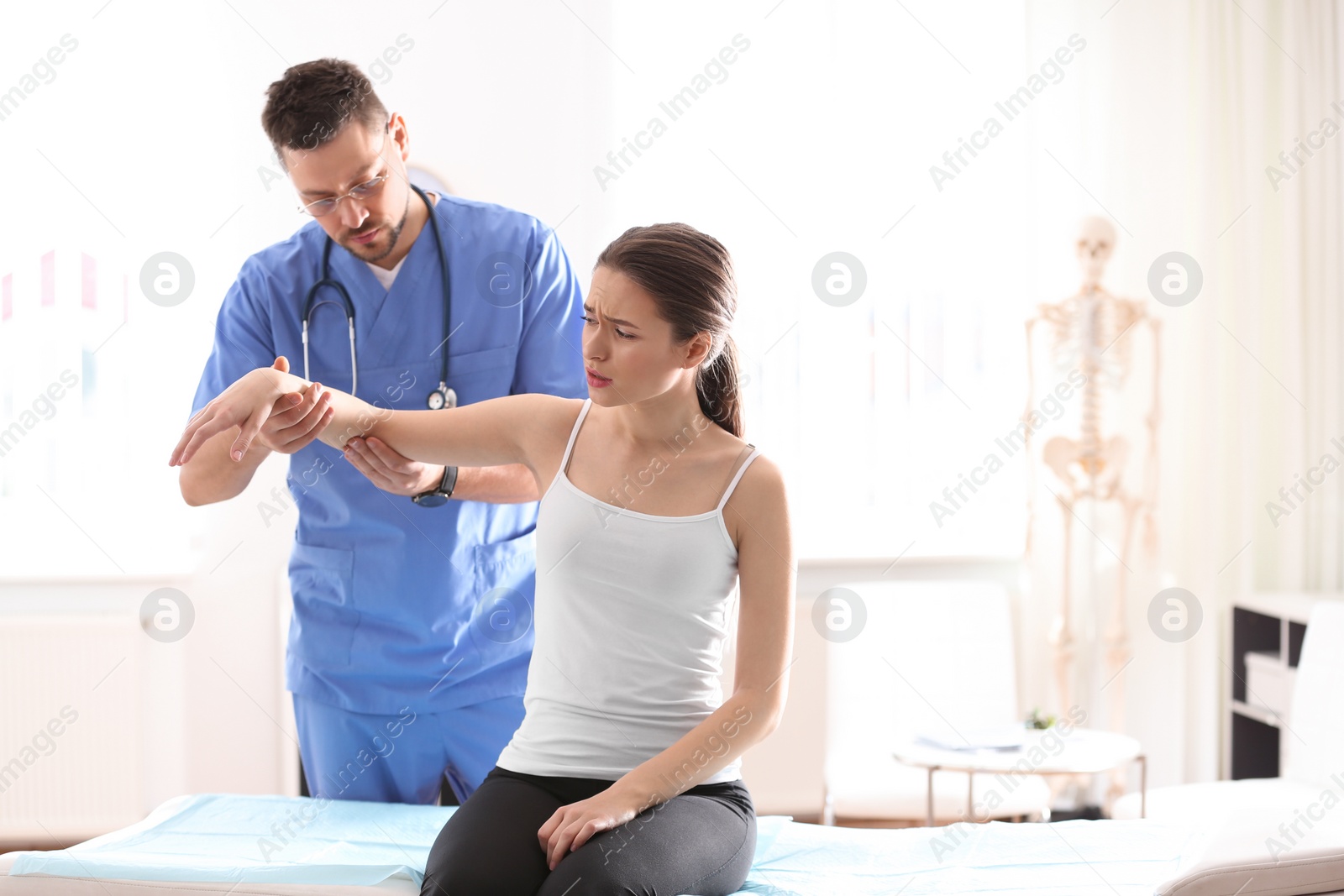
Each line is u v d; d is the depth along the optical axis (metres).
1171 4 3.26
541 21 3.08
